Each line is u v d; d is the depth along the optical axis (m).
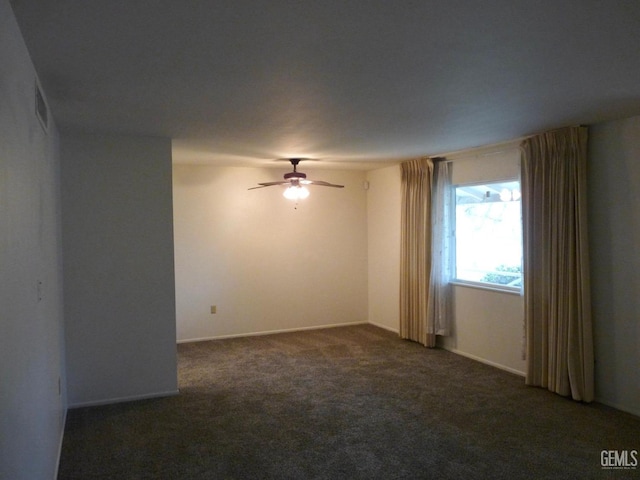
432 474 2.96
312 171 7.05
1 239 1.49
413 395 4.34
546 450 3.26
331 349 5.96
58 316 3.56
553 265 4.31
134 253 4.30
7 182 1.63
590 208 4.16
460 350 5.70
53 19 1.85
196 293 6.48
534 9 1.83
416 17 1.88
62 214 4.09
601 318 4.10
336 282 7.27
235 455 3.22
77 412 4.01
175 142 4.62
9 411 1.56
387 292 7.03
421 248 6.09
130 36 2.03
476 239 5.53
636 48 2.26
